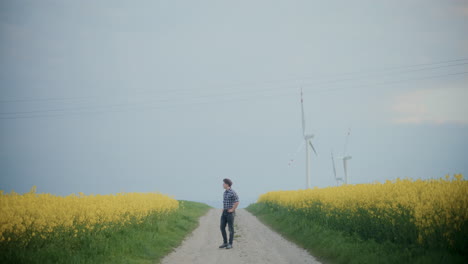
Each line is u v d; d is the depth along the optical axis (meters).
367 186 15.70
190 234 17.38
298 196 22.70
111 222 12.57
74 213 11.40
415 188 11.64
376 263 8.35
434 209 8.96
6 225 8.59
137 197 19.48
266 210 30.78
